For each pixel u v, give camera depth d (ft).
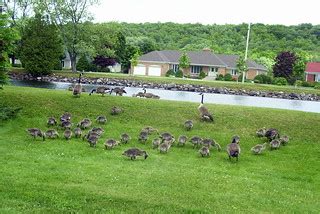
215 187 50.60
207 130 85.92
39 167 54.70
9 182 46.47
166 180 52.11
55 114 91.35
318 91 250.78
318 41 507.30
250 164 65.41
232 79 306.76
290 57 317.01
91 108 95.20
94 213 38.86
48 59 229.66
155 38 514.27
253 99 203.31
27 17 243.40
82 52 251.19
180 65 304.30
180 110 95.55
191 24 558.56
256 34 514.27
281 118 92.58
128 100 101.55
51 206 40.06
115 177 51.83
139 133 80.94
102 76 247.29
